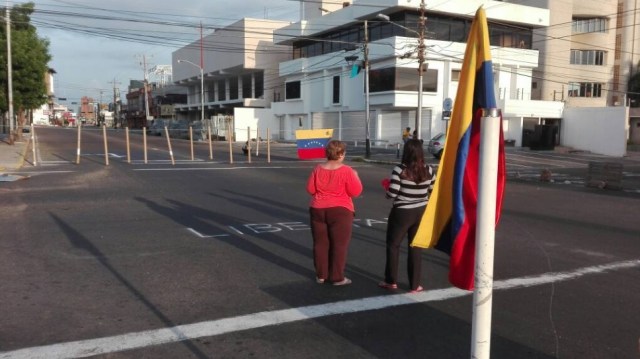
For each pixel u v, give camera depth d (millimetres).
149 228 9266
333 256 5988
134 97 116500
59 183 15672
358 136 47188
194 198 13062
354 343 4477
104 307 5246
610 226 10344
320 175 5984
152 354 4199
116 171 19516
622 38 58250
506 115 43250
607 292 5961
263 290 5852
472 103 3537
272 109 59031
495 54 45438
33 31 36875
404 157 5758
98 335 4551
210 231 9086
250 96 70062
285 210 11461
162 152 31516
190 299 5516
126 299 5492
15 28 36281
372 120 45125
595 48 54906
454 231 3639
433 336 4648
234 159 27594
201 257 7281
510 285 6180
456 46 43094
